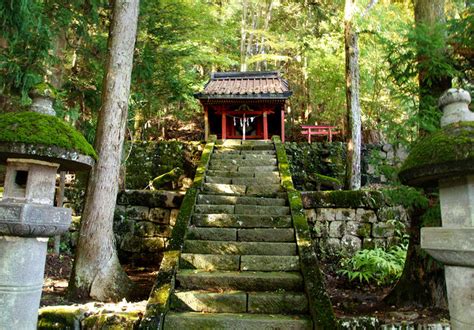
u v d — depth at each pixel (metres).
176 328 3.02
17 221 2.08
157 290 3.30
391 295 3.66
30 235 2.20
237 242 4.16
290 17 14.30
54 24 5.00
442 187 1.87
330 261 5.47
